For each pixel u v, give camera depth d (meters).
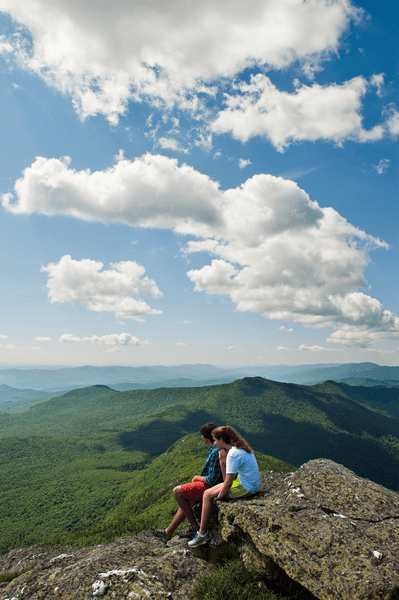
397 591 4.60
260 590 5.29
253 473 7.52
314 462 9.30
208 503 7.15
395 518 6.38
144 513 130.00
